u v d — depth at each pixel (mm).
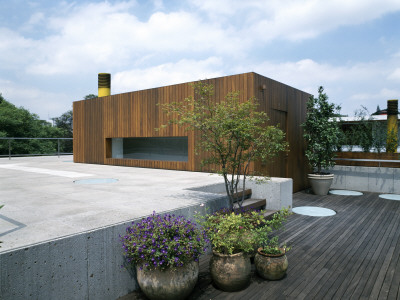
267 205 5473
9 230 2402
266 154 3934
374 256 3588
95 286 2445
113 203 3594
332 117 7770
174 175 6758
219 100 6984
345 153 8836
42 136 28328
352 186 8711
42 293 2096
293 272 3170
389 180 8141
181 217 3051
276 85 7262
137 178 6219
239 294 2719
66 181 5801
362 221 5207
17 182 5652
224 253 2846
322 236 4367
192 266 2574
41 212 3096
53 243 2162
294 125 8141
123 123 9336
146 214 2988
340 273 3129
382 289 2768
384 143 8695
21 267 1983
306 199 7242
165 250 2414
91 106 10383
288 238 4273
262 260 3018
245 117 3803
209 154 7227
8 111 26625
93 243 2432
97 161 10242
